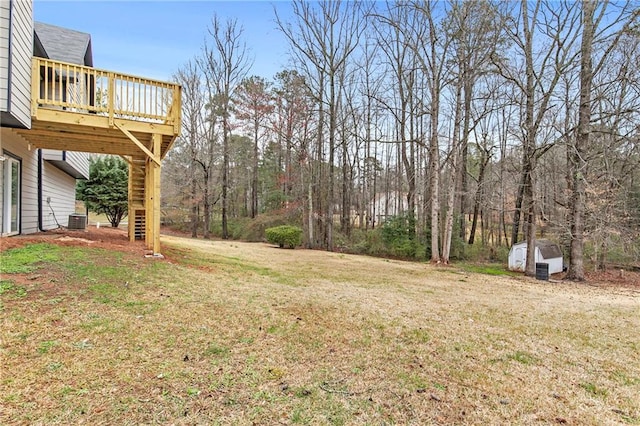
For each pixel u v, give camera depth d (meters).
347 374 3.33
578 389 3.34
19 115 5.82
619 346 4.66
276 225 22.23
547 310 6.55
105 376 2.87
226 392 2.84
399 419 2.65
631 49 10.96
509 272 13.20
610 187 12.21
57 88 9.61
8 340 3.20
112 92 6.94
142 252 7.66
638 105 11.59
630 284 11.31
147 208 8.51
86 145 9.01
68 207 14.23
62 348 3.21
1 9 5.32
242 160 26.59
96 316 3.97
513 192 17.75
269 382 3.06
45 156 10.38
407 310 5.76
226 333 4.02
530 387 3.32
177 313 4.43
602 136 12.55
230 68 23.02
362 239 19.22
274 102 21.36
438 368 3.61
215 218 27.86
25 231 8.85
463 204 19.67
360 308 5.60
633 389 3.39
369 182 25.95
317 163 19.77
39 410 2.38
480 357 3.97
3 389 2.55
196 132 22.81
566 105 12.82
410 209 17.66
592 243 13.83
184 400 2.67
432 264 14.00
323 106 18.81
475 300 7.03
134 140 7.19
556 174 15.05
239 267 8.87
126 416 2.42
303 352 3.73
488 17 12.38
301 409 2.69
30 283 4.51
